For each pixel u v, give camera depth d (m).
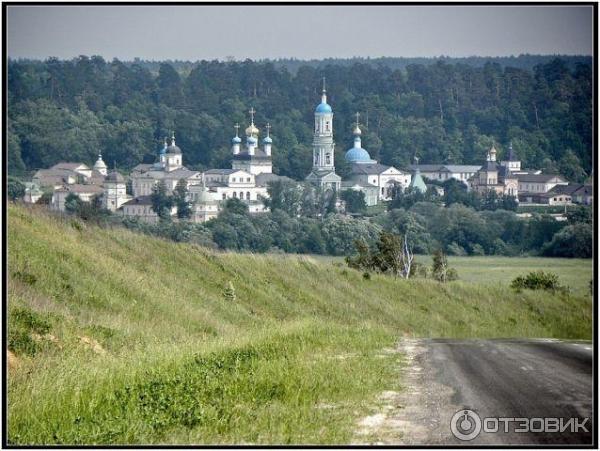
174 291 75.94
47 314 51.22
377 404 34.03
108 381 35.50
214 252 96.38
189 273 85.00
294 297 95.38
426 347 59.25
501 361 48.94
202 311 71.25
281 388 35.22
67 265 65.88
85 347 47.72
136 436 28.56
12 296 52.38
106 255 76.06
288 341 52.12
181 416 30.59
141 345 50.59
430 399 35.16
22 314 48.91
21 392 34.50
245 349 46.44
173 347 47.78
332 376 38.69
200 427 29.47
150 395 33.28
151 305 66.81
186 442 27.72
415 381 40.25
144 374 37.72
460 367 45.88
